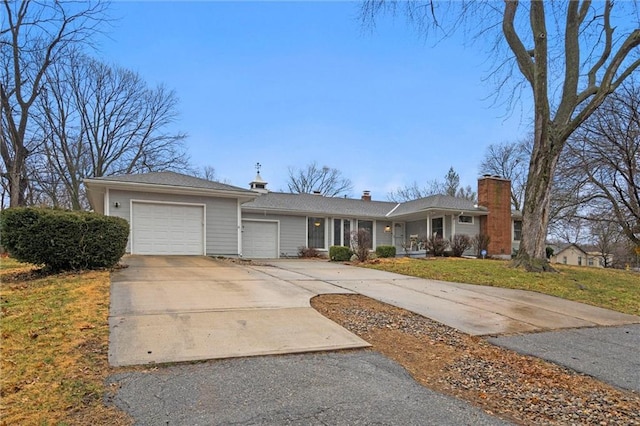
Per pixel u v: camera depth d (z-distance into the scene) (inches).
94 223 358.0
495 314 279.7
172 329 199.9
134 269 386.6
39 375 141.3
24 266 409.4
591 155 764.6
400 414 125.2
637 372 178.4
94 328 193.0
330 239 880.3
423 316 264.8
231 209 620.1
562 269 510.3
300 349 183.8
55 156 991.0
